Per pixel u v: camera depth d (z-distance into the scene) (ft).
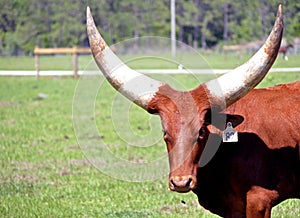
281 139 34.55
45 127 89.81
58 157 69.00
